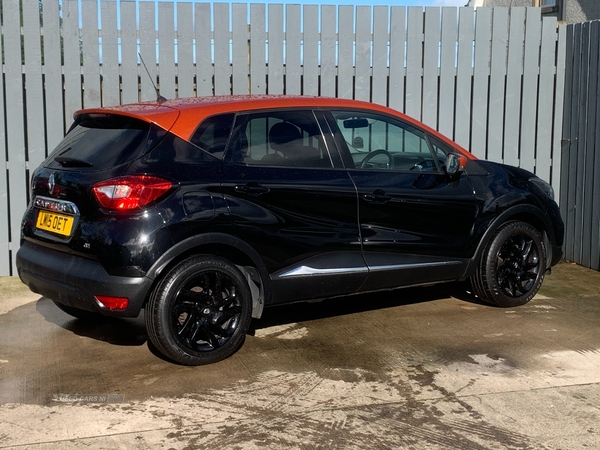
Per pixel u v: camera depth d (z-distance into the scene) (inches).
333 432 142.3
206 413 151.2
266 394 161.2
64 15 267.7
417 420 147.7
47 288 178.7
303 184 186.5
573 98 300.7
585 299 245.1
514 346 194.1
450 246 214.1
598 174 287.3
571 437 140.2
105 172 168.1
